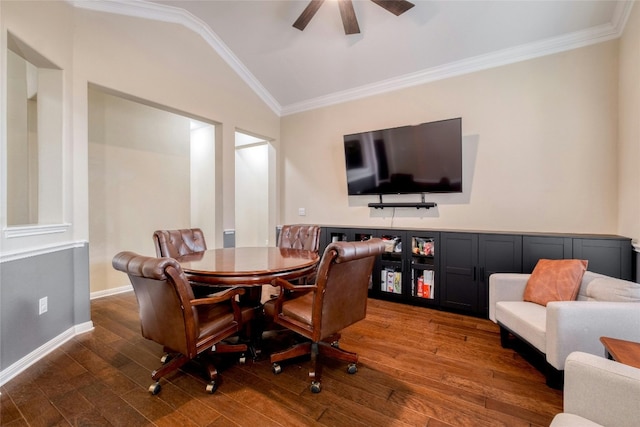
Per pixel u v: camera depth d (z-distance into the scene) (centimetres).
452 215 341
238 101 409
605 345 120
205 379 185
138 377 186
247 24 333
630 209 236
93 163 355
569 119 282
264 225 649
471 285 296
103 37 268
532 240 269
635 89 226
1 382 179
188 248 284
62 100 238
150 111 412
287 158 479
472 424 146
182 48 334
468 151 329
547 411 154
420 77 354
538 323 184
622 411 87
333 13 300
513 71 305
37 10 212
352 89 404
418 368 198
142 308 171
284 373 192
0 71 183
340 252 159
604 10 248
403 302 339
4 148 185
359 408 158
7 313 186
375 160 372
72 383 180
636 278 229
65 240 240
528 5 256
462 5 266
